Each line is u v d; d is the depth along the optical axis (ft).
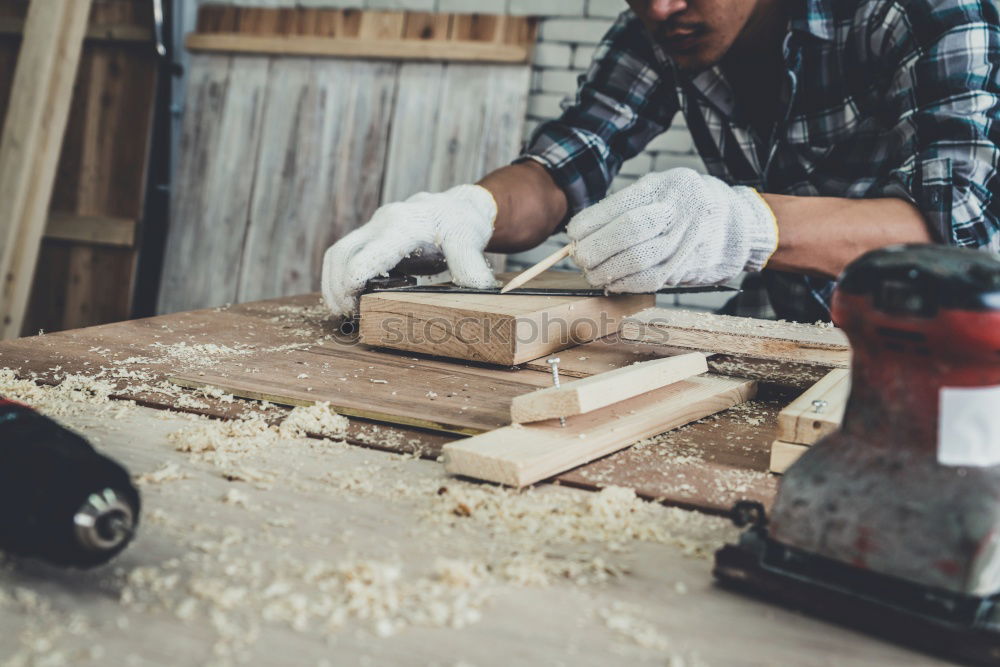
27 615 1.78
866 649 1.79
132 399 3.36
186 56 11.68
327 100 10.77
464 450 2.65
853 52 5.25
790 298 6.37
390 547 2.17
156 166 11.56
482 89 10.21
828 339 3.78
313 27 10.89
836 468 1.95
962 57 4.61
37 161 9.03
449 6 10.58
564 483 2.70
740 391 3.67
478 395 3.51
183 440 2.83
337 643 1.73
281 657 1.67
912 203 4.57
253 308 5.29
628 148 6.57
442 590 1.95
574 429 2.94
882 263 1.89
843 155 5.59
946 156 4.47
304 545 2.15
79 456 1.80
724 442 3.13
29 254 9.08
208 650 1.69
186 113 11.29
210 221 11.19
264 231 10.98
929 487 1.82
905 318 1.82
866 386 1.96
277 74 10.96
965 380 1.82
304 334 4.62
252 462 2.73
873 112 5.36
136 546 2.09
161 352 4.06
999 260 1.86
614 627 1.83
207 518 2.28
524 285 4.87
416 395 3.49
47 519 1.71
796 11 5.16
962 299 1.76
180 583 1.93
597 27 9.99
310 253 10.81
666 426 3.22
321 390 3.50
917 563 1.79
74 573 1.95
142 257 11.51
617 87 6.42
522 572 2.04
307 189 10.83
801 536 1.94
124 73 10.96
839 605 1.87
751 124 5.98
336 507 2.40
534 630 1.81
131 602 1.85
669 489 2.64
